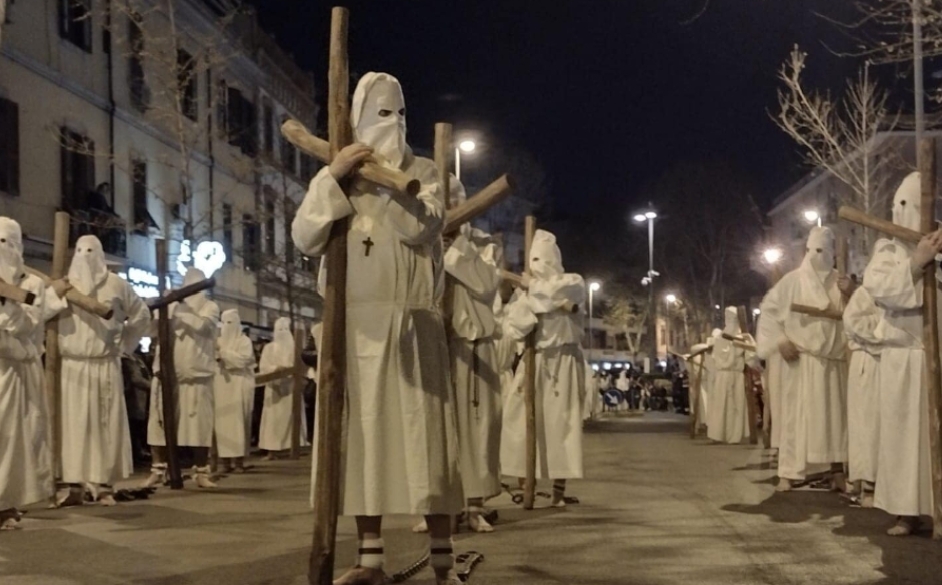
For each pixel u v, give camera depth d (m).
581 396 10.62
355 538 8.34
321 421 5.57
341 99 5.76
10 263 9.23
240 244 32.00
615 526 9.07
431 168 6.27
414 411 5.77
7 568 7.23
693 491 11.80
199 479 12.89
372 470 5.70
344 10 5.77
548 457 10.44
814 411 11.35
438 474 5.80
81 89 22.50
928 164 8.23
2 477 8.87
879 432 8.89
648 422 30.55
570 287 10.23
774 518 9.55
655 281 60.81
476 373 8.54
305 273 35.59
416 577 6.59
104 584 6.63
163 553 7.76
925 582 6.72
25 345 9.09
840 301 11.46
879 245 8.66
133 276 24.02
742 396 20.03
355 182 5.89
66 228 10.89
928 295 8.14
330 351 5.59
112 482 11.06
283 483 13.43
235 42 31.22
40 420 9.29
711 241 51.16
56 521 9.65
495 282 8.55
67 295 10.74
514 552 7.74
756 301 49.16
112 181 23.89
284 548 7.91
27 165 20.44
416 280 5.89
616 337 70.75
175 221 26.36
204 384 13.02
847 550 7.85
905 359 8.49
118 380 11.29
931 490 8.34
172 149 27.19
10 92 19.86
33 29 20.75
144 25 23.84
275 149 35.69
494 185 7.89
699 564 7.27
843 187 32.97
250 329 29.80
